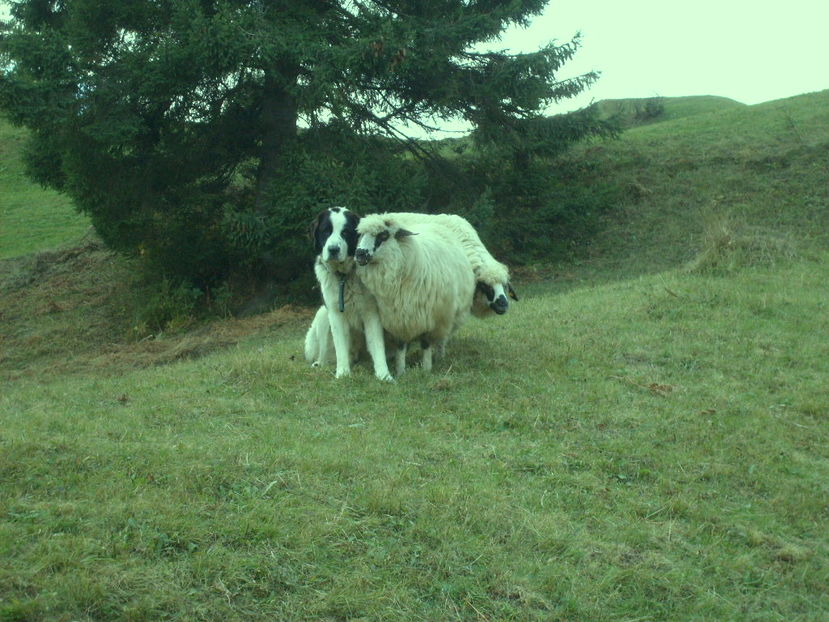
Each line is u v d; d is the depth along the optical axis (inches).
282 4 655.1
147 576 158.7
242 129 700.0
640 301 445.1
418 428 262.4
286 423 261.9
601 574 177.9
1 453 208.2
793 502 216.2
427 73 664.4
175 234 716.0
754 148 892.6
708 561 187.3
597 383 310.5
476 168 808.9
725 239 540.1
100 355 608.7
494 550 182.4
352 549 177.8
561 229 789.2
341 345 323.6
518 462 235.9
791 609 171.9
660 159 916.6
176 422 263.4
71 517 177.3
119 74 634.8
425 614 159.9
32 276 871.1
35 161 727.7
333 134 675.4
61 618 144.6
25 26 754.8
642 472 232.8
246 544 173.6
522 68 669.3
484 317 381.1
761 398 298.2
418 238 322.3
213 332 628.7
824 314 405.7
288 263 693.9
